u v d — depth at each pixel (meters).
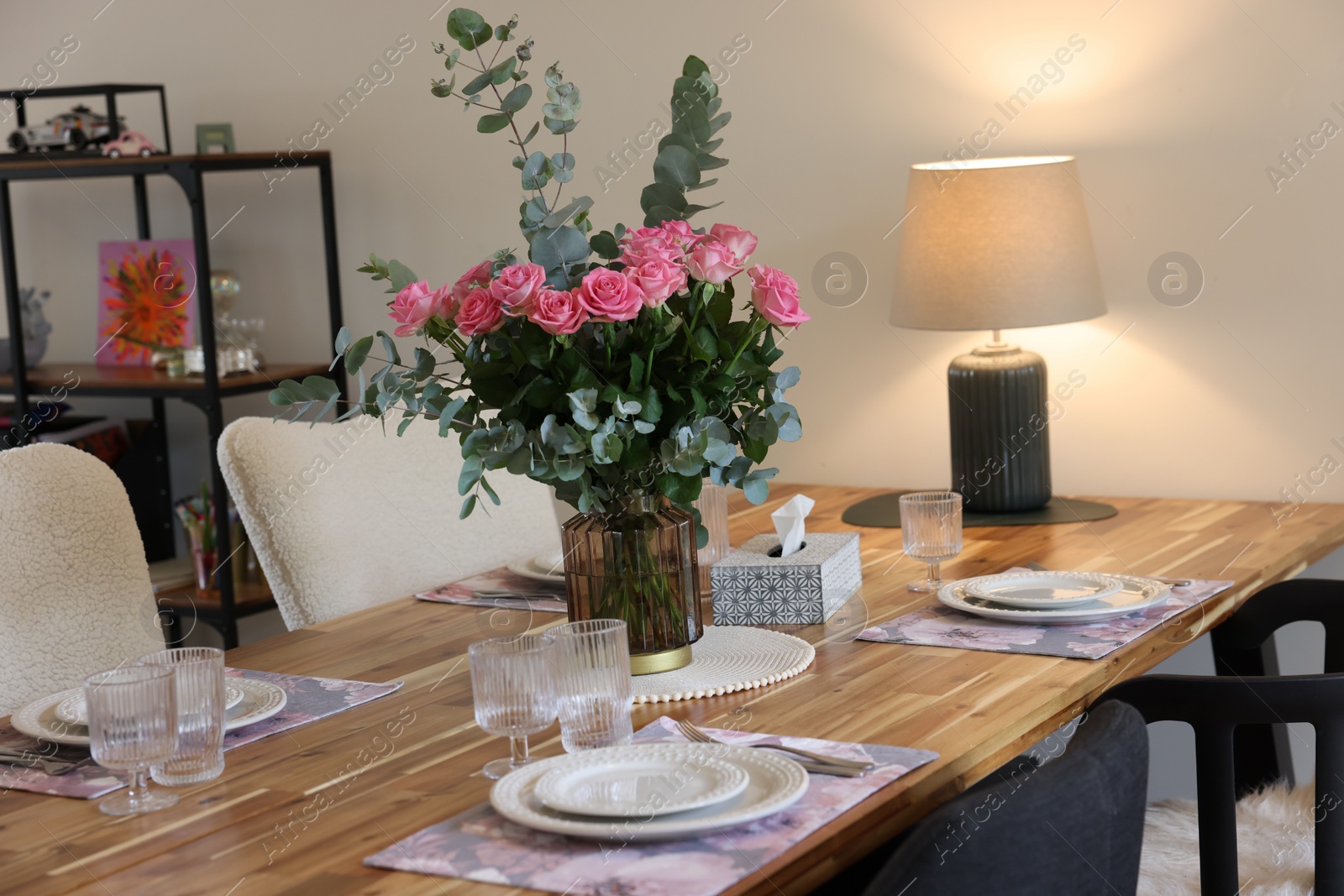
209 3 3.48
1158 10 2.38
